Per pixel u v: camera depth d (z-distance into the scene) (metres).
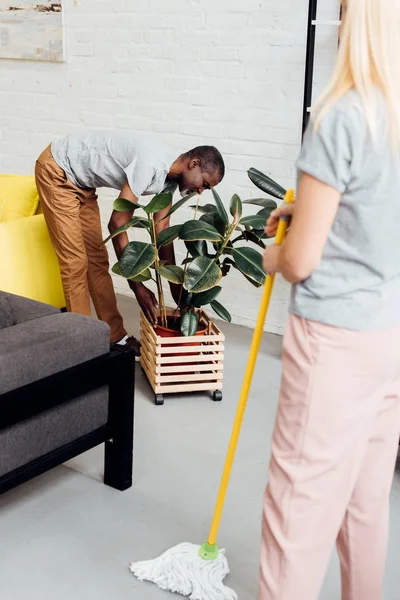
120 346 2.22
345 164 1.24
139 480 2.37
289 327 1.40
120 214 2.98
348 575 1.59
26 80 4.36
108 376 2.16
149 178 2.89
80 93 4.15
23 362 1.91
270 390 3.08
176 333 2.93
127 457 2.29
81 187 3.17
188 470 2.45
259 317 1.61
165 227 3.13
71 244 3.20
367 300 1.33
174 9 3.67
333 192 1.25
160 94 3.83
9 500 2.24
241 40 3.49
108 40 3.95
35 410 1.96
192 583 1.84
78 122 4.21
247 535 2.11
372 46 1.24
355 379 1.35
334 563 2.01
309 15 3.08
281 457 1.44
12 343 1.93
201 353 2.92
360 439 1.40
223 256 3.84
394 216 1.28
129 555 2.01
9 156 4.55
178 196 3.86
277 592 1.48
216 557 1.87
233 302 3.84
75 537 2.07
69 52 4.12
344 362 1.34
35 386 1.94
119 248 3.05
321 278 1.34
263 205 2.97
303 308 1.36
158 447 2.59
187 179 2.93
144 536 2.09
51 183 3.13
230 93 3.59
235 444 1.76
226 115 3.63
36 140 4.42
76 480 2.36
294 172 3.49
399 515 2.21
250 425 2.77
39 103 4.34
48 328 2.05
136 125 3.97
